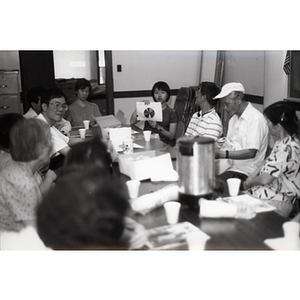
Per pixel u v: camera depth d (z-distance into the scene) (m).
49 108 2.02
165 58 4.57
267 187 1.67
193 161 1.17
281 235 1.09
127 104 4.62
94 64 4.48
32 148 1.30
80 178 1.16
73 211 1.12
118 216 1.13
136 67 4.54
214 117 2.29
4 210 1.30
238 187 1.36
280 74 3.08
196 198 1.21
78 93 3.04
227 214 1.19
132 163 1.56
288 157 1.58
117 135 2.24
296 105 2.83
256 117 2.05
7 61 3.99
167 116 2.85
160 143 2.28
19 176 1.28
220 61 4.23
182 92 3.22
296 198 1.64
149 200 1.26
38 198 1.24
